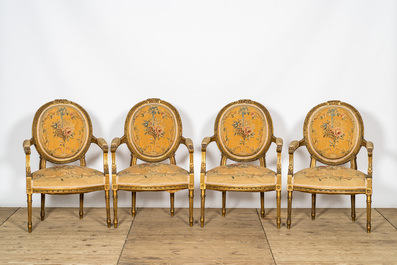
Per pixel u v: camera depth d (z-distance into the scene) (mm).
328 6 4629
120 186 4102
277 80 4703
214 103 4734
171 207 4535
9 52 4648
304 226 4262
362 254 3672
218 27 4656
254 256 3633
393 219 4445
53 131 4383
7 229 4164
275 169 4770
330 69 4680
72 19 4641
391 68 4664
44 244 3842
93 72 4695
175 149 4484
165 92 4727
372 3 4613
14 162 4777
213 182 4125
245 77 4707
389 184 4785
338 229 4188
